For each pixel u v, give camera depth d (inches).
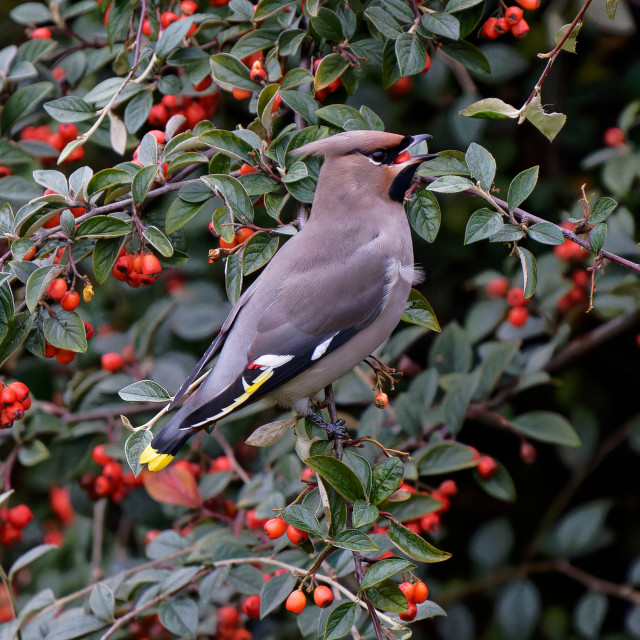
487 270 432.5
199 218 406.0
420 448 358.9
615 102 446.3
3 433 369.1
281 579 292.8
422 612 271.0
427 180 302.7
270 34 319.9
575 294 405.7
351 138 298.2
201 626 369.7
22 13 385.1
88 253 293.1
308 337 288.0
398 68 313.6
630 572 399.9
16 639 323.9
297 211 329.4
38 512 438.0
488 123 438.0
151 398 265.3
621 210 394.3
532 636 446.9
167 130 299.9
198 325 422.9
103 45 388.2
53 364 428.5
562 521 419.2
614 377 448.8
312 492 271.9
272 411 404.2
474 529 459.8
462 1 299.9
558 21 401.1
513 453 462.9
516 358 394.9
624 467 455.5
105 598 306.7
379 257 294.4
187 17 314.0
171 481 356.5
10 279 277.7
